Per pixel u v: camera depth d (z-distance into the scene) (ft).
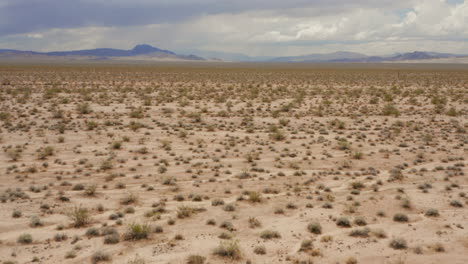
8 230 41.34
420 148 88.12
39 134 95.35
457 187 59.67
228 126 115.55
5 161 71.97
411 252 37.37
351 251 37.55
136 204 51.26
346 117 133.80
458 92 209.67
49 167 69.21
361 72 435.94
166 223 44.42
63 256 35.65
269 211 49.16
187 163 74.23
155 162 74.64
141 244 38.55
